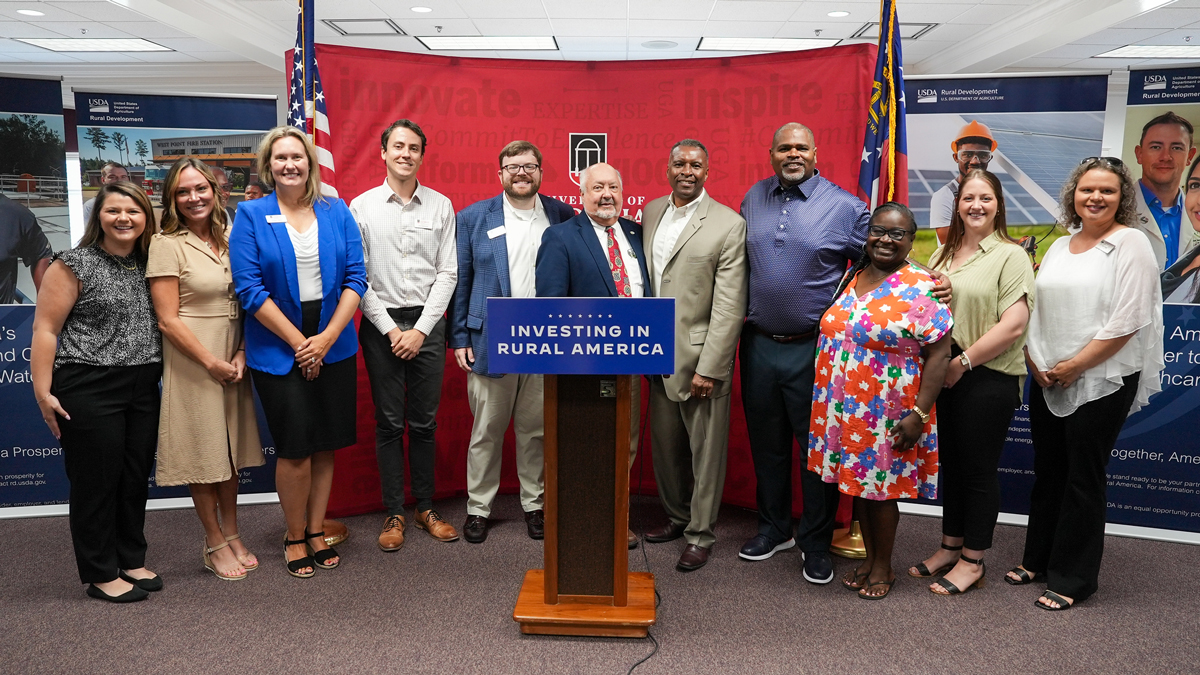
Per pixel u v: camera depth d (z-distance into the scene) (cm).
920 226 348
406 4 724
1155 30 785
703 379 273
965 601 258
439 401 321
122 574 264
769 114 332
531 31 834
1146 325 240
